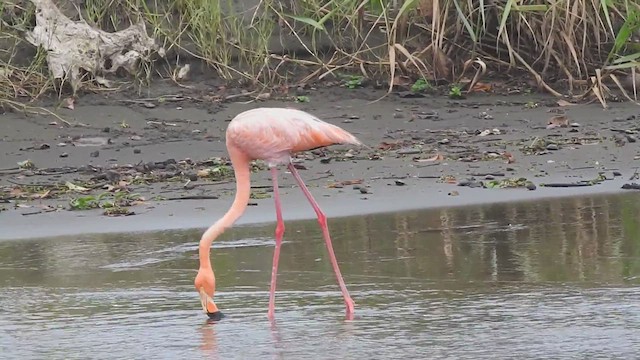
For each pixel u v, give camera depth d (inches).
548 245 552.1
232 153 460.4
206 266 439.5
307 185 713.0
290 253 551.8
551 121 852.0
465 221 614.9
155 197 683.4
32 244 587.2
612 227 588.4
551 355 379.6
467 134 827.4
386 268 516.4
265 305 460.8
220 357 387.5
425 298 462.0
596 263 512.1
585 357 376.5
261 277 506.9
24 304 468.8
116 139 809.5
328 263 530.0
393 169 743.1
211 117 855.7
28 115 839.1
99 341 410.9
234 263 534.9
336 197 681.0
